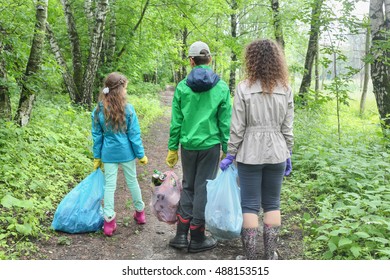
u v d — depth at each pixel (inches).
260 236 165.9
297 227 168.9
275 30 437.7
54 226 162.6
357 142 283.7
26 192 188.7
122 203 204.5
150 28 531.2
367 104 917.8
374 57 291.0
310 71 449.7
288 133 131.8
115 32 486.3
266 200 136.9
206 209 141.6
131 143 167.5
